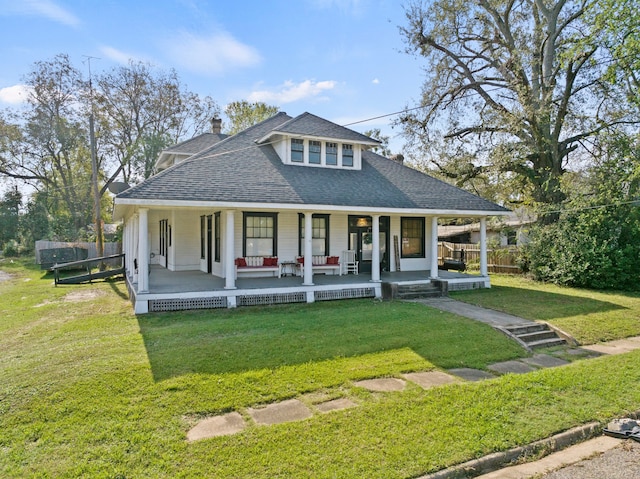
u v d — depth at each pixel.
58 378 6.00
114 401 5.28
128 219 18.69
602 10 16.34
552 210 18.69
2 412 5.00
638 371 6.93
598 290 15.73
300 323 9.57
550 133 21.14
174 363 6.65
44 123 36.12
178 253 17.77
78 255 26.41
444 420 4.90
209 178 11.98
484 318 10.48
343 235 16.33
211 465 3.90
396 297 13.31
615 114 19.22
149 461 3.96
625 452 4.57
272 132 14.80
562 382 6.24
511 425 4.88
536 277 18.53
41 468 3.83
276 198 11.87
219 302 11.59
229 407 5.22
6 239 38.44
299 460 4.00
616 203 16.06
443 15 22.69
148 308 10.88
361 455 4.11
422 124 25.16
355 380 6.26
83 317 10.66
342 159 16.20
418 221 18.22
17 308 12.57
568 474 4.12
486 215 15.75
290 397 5.60
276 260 14.70
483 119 22.78
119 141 38.28
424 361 7.23
